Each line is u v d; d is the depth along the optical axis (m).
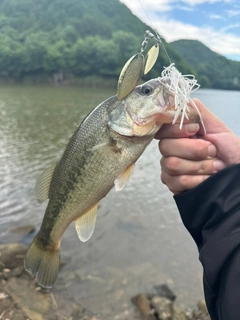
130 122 0.34
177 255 1.11
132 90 0.33
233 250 0.25
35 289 0.86
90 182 0.38
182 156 0.30
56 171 0.41
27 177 1.83
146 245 1.16
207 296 0.27
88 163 0.37
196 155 0.29
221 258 0.25
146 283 0.95
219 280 0.26
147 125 0.33
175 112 0.31
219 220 0.27
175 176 0.30
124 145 0.35
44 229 0.45
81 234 0.40
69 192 0.40
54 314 0.79
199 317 0.81
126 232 1.25
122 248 1.13
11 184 1.70
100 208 1.46
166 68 0.32
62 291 0.88
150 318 0.81
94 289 0.90
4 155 2.28
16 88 9.27
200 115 0.30
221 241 0.26
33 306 0.80
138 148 0.35
